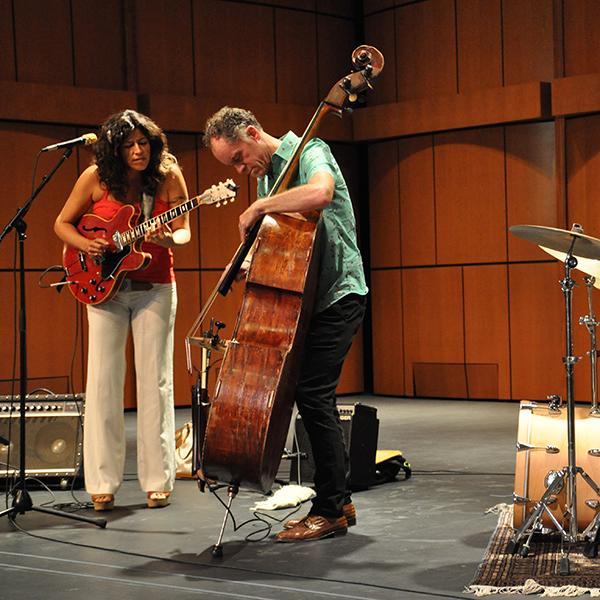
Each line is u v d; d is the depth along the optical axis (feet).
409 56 32.50
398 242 32.78
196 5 30.91
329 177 12.46
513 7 30.14
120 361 15.78
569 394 11.98
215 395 12.36
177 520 14.74
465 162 31.09
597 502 12.28
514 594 10.50
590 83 27.96
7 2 28.12
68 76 29.09
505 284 30.42
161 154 15.62
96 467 15.56
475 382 31.17
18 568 12.14
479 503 15.39
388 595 10.59
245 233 12.68
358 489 16.76
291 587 11.00
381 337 33.37
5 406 17.87
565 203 28.89
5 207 27.99
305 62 33.04
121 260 15.29
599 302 28.48
